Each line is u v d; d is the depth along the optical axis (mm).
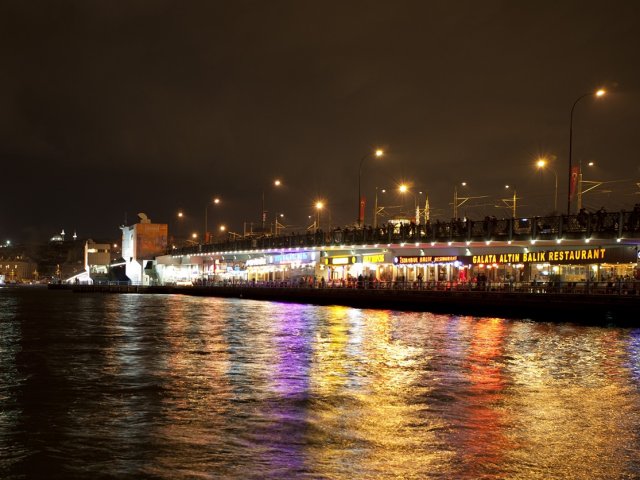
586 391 23562
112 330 48844
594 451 16094
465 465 14953
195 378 26172
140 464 15055
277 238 111250
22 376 26781
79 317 65125
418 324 52375
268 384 24734
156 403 21391
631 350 35031
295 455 15625
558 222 59875
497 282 63156
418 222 100812
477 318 58562
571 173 59844
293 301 96375
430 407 20719
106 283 193625
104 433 17672
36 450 16141
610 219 55844
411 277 83250
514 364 29875
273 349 35906
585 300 51406
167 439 17047
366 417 19359
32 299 124500
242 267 140125
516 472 14547
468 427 18219
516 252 67062
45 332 47344
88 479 14164
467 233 69000
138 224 190250
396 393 22953
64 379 26031
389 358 31906
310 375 26844
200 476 14258
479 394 22844
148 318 62719
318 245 96688
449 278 77062
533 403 21438
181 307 85188
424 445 16438
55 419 19266
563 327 48750
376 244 83062
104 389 23844
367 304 77625
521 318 56812
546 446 16469
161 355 33531
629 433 17766
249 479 14047
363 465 14906
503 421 18953
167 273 176000
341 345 37594
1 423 18812
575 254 60000
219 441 16844
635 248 54375
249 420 19031
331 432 17656
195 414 19812
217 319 60375
